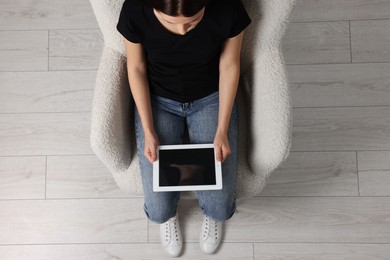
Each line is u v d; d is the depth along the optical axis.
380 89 1.80
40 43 1.86
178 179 1.25
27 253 1.72
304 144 1.78
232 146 1.31
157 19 1.11
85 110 1.82
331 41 1.83
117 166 1.32
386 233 1.71
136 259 1.71
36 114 1.82
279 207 1.74
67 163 1.79
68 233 1.74
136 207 1.75
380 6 1.84
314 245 1.71
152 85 1.34
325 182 1.75
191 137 1.35
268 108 1.26
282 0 1.18
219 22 1.14
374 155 1.76
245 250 1.70
